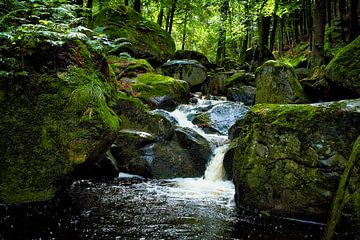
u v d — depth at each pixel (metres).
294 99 8.84
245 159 5.64
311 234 4.48
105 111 5.19
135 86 11.16
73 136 4.78
